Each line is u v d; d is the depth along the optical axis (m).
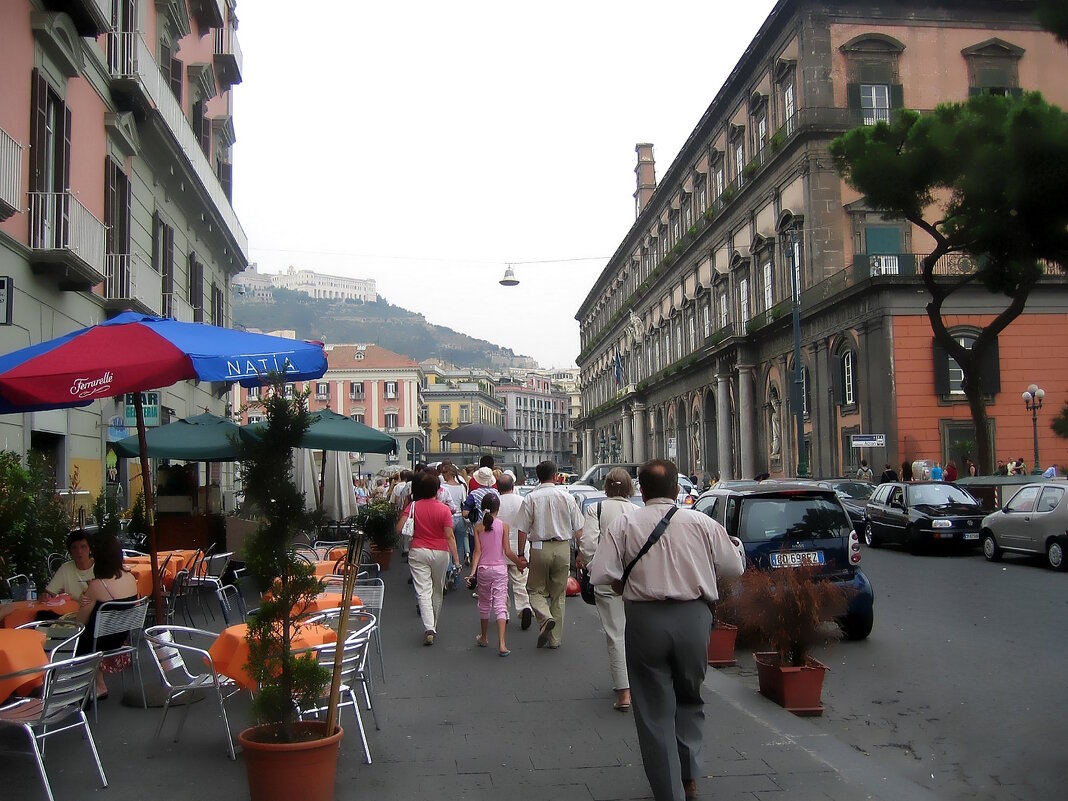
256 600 14.16
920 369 32.19
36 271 15.29
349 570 5.85
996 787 6.18
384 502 19.56
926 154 23.08
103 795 5.69
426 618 10.70
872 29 37.00
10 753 5.49
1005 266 23.84
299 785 5.18
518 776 6.03
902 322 32.16
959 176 23.08
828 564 10.98
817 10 36.81
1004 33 37.53
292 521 5.54
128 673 9.23
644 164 80.38
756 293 43.25
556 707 7.81
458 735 6.97
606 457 85.69
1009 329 32.66
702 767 5.97
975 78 37.34
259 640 5.49
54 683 5.65
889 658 10.16
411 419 95.19
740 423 44.31
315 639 6.61
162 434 15.27
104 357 8.01
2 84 13.88
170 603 11.27
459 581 16.88
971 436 32.19
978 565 19.12
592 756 6.45
